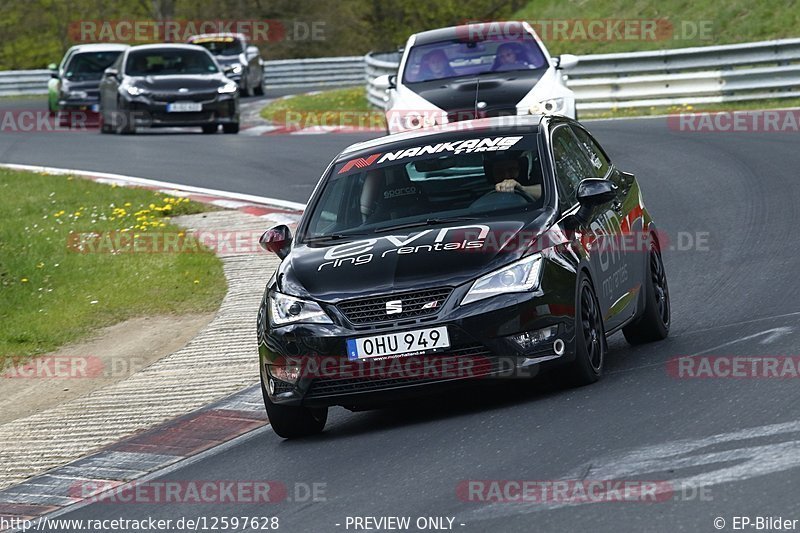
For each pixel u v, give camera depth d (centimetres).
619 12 12350
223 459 2650
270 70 15612
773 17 11056
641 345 3161
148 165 7356
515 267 2570
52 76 11406
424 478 2186
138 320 4150
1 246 5053
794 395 2347
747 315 3281
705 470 1966
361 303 2575
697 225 4734
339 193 2994
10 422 3256
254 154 7619
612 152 6650
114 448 2884
